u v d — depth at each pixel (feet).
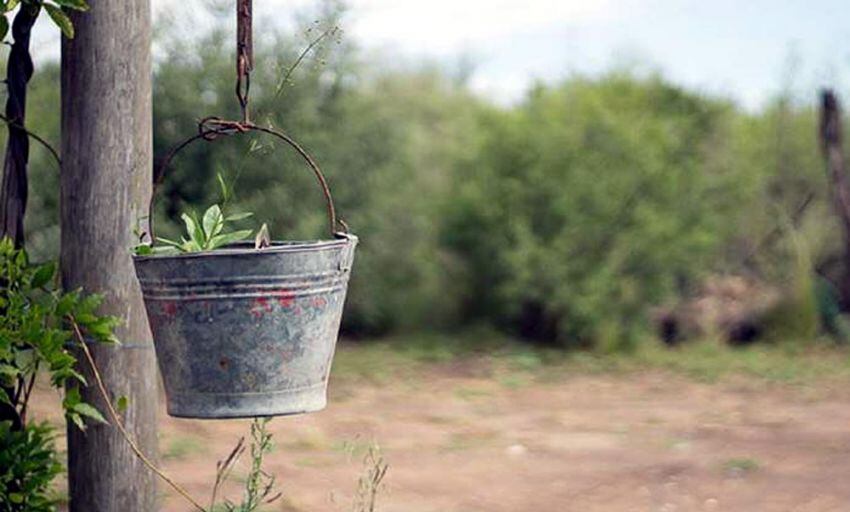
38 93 43.78
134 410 16.42
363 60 50.93
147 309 13.99
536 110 51.13
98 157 16.16
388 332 52.54
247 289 13.52
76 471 16.46
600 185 48.24
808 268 49.37
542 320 49.49
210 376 13.73
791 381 41.11
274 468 27.94
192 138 14.62
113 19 16.19
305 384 13.98
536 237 48.91
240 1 14.02
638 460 29.32
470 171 52.13
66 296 15.19
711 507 25.07
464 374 43.60
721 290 50.29
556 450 30.66
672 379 42.16
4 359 15.56
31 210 44.29
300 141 48.16
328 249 13.75
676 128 50.55
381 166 51.01
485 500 25.71
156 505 16.72
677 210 49.06
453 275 52.44
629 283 47.55
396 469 28.40
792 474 27.48
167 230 46.19
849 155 53.21
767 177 51.70
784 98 53.62
